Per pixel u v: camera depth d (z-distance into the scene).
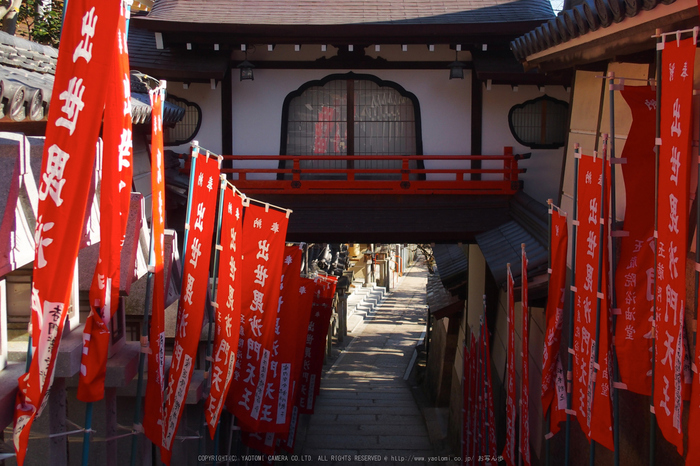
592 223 6.46
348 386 21.52
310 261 26.25
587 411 6.65
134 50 13.06
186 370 7.09
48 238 4.84
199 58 13.02
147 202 11.40
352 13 13.49
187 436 9.25
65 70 4.81
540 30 8.59
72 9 4.80
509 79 12.45
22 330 6.49
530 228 11.21
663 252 5.16
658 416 5.31
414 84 13.45
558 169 13.45
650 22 5.82
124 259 7.30
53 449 6.37
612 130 6.18
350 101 13.55
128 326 8.94
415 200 12.76
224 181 7.64
